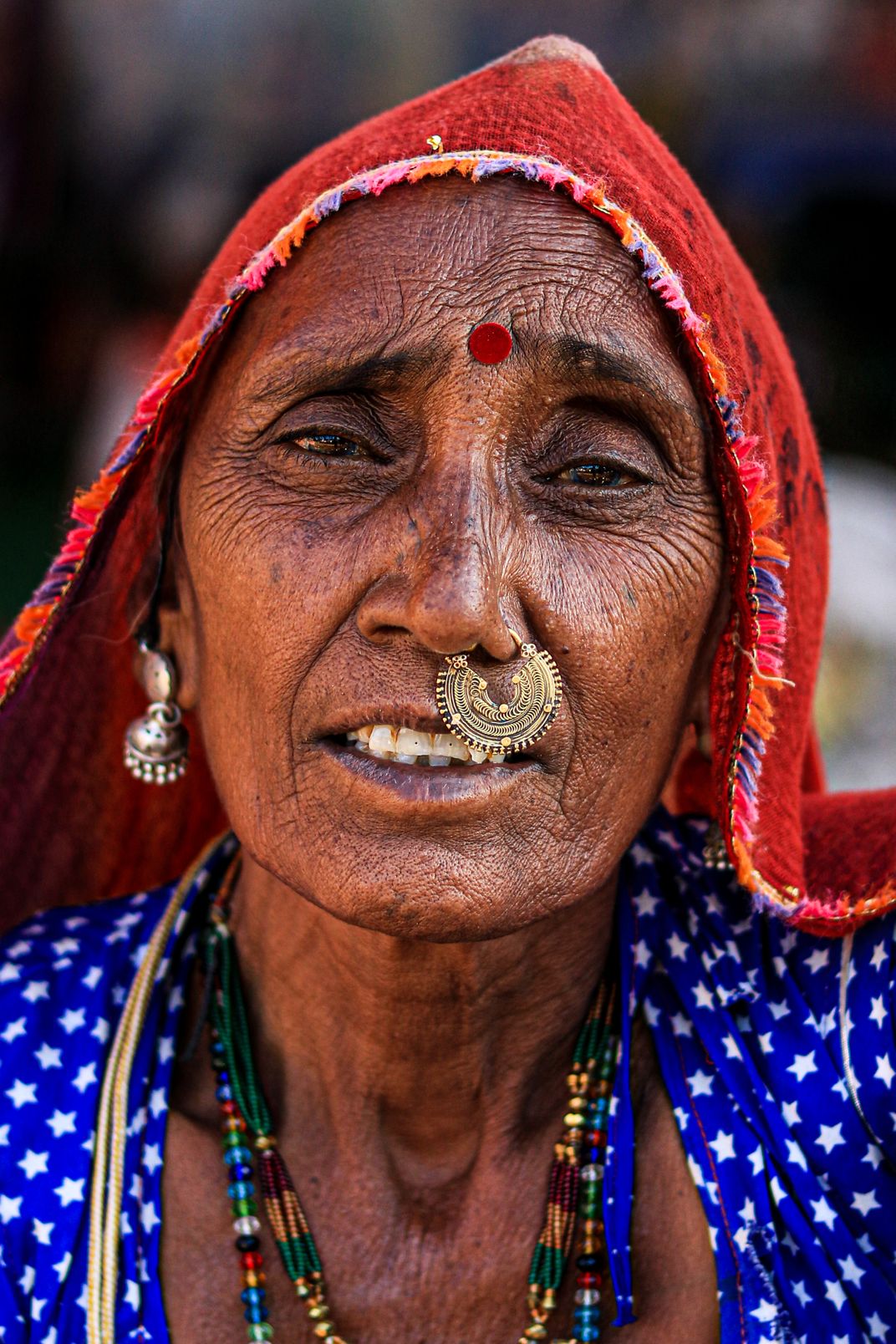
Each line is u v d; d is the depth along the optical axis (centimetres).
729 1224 126
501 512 114
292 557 117
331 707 114
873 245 423
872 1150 128
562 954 132
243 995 141
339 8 521
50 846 158
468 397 113
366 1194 133
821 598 145
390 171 114
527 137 117
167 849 162
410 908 113
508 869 115
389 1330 130
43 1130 130
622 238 115
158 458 133
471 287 114
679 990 136
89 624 148
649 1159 131
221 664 123
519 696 112
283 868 120
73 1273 125
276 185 135
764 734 126
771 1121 129
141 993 138
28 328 594
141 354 534
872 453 420
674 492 121
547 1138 135
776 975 136
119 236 564
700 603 124
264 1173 133
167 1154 132
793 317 429
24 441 609
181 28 541
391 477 117
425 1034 131
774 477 132
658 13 431
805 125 423
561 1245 130
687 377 120
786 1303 125
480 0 490
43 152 546
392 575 113
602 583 117
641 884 142
